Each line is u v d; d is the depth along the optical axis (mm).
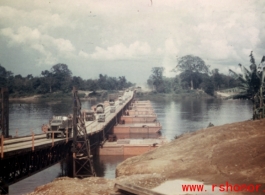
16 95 180125
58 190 27750
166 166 33594
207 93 185625
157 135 90250
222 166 30344
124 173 35219
